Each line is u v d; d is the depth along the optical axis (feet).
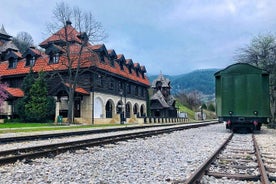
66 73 124.57
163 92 227.20
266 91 63.67
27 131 63.00
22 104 111.24
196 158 27.58
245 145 40.24
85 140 41.68
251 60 122.42
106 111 134.92
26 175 20.01
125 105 148.36
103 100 127.75
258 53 119.34
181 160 26.61
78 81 122.42
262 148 37.50
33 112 107.45
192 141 45.50
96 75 123.13
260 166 21.53
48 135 50.70
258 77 63.82
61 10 126.21
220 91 67.05
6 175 19.99
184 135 58.65
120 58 149.18
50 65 126.00
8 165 23.76
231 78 65.57
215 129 83.97
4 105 118.83
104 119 127.24
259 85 63.62
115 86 140.15
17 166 23.31
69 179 18.93
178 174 20.34
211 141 45.24
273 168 22.57
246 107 64.03
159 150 34.22
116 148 36.19
